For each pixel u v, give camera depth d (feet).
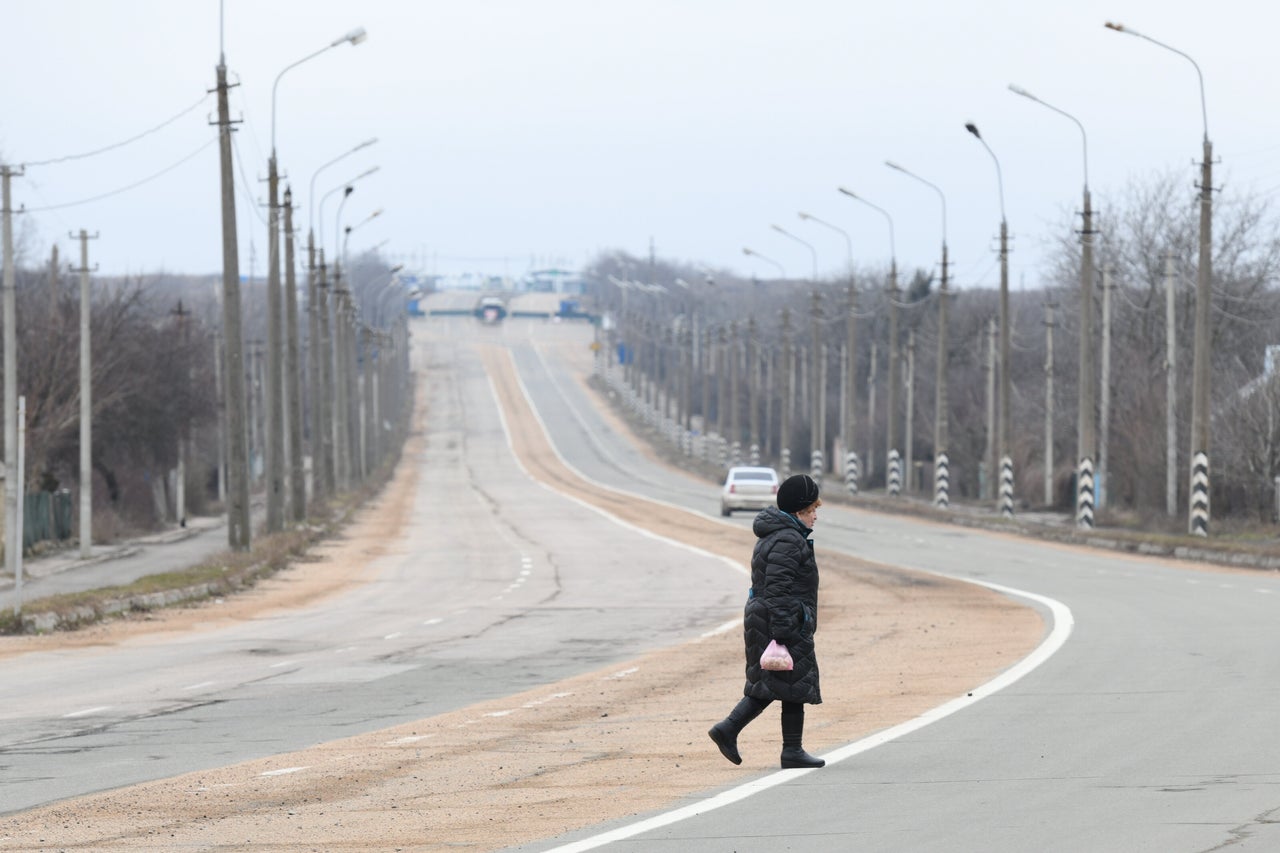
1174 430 602.03
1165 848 88.17
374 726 155.74
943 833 94.32
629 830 98.32
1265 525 543.80
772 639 116.26
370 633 266.16
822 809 103.40
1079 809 100.78
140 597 321.93
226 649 242.99
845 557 438.81
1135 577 360.89
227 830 103.14
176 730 154.61
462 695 181.16
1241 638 215.92
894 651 213.87
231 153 441.68
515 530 618.85
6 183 450.30
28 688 195.62
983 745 128.88
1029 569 390.21
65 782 124.26
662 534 575.38
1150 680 170.30
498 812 107.45
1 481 495.41
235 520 450.71
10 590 400.26
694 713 158.10
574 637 252.21
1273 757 119.14
